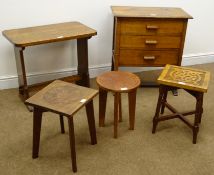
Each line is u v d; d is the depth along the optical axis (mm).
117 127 2164
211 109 2566
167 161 1931
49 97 1788
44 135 2156
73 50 2936
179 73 2154
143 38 2584
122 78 2113
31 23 2666
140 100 2689
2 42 2615
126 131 2229
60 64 2945
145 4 3004
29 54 2764
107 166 1872
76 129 2238
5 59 2697
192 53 3494
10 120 2324
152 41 2592
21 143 2068
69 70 3002
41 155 1954
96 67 3109
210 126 2322
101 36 2990
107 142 2098
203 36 3426
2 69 2729
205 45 3496
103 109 2199
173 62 2725
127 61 2689
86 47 2627
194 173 1838
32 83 2883
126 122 2348
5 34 2344
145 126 2303
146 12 2615
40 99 1764
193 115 2479
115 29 2582
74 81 2758
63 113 1643
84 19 2855
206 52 3551
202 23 3334
